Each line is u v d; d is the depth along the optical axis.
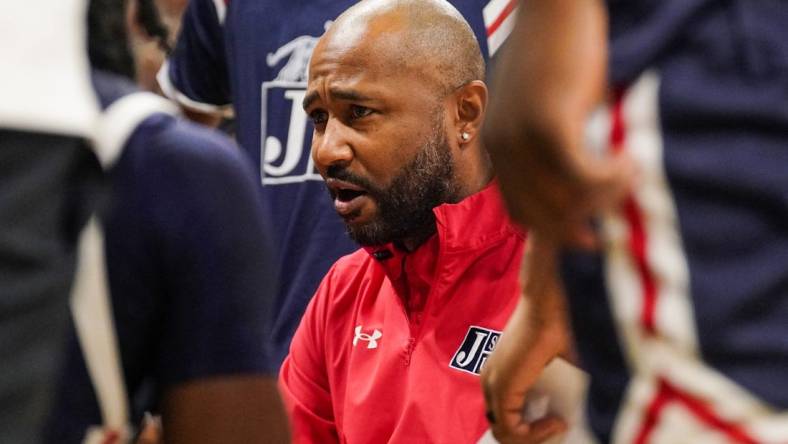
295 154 8.91
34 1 3.39
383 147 6.08
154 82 9.81
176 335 3.94
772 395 3.31
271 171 8.98
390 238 6.12
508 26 8.57
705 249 3.36
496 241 6.00
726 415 3.33
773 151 3.36
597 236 3.45
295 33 9.01
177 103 9.87
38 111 3.33
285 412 4.17
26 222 3.29
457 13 6.32
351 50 6.10
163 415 4.04
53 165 3.36
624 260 3.42
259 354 4.04
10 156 3.30
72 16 3.48
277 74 9.05
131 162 3.78
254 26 9.14
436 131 6.12
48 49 3.40
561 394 4.82
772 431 3.31
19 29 3.36
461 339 5.98
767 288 3.33
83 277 3.61
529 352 4.35
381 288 6.32
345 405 6.25
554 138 3.29
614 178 3.29
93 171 3.54
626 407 3.45
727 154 3.35
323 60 6.17
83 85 3.50
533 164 3.36
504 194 3.52
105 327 3.67
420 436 5.92
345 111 6.12
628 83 3.44
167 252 3.83
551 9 3.36
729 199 3.35
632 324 3.41
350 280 6.47
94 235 3.60
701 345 3.34
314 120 6.33
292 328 8.69
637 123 3.41
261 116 9.12
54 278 3.33
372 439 6.12
